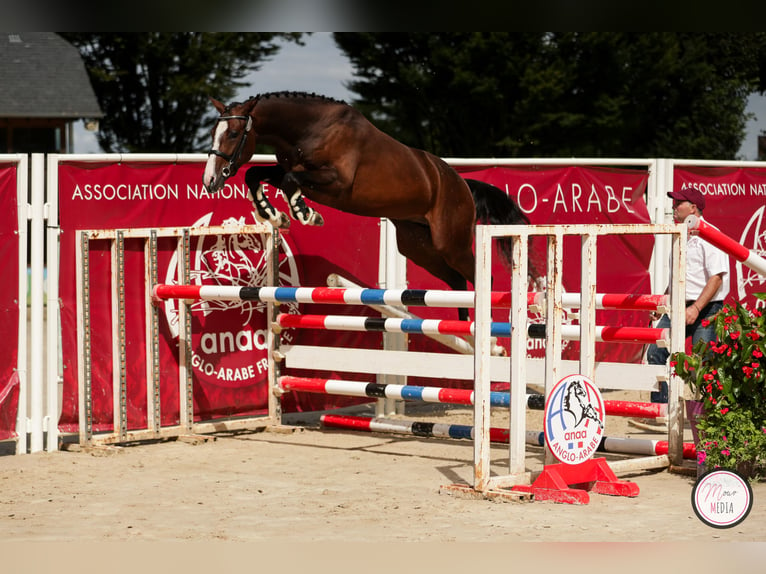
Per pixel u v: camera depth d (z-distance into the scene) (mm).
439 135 39281
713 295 9945
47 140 46250
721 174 13703
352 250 12000
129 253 10516
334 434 11281
